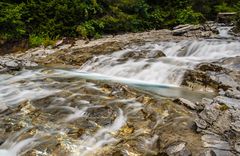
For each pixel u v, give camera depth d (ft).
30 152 19.08
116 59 41.55
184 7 85.25
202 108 23.16
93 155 18.72
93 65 41.42
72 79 33.71
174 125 20.89
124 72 38.32
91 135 20.61
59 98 25.99
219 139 18.95
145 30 72.59
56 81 32.37
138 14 74.74
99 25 62.39
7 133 21.30
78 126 21.65
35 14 57.57
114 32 66.49
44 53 49.93
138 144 19.22
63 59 45.21
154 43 50.37
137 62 39.75
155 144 19.26
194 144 18.42
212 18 93.71
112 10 68.85
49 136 20.53
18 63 40.73
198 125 20.36
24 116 23.21
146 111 23.13
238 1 96.17
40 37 55.72
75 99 25.68
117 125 21.75
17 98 27.55
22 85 30.99
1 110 24.29
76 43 55.26
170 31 68.59
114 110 23.41
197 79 32.60
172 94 29.50
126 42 51.08
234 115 21.02
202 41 50.16
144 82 35.47
